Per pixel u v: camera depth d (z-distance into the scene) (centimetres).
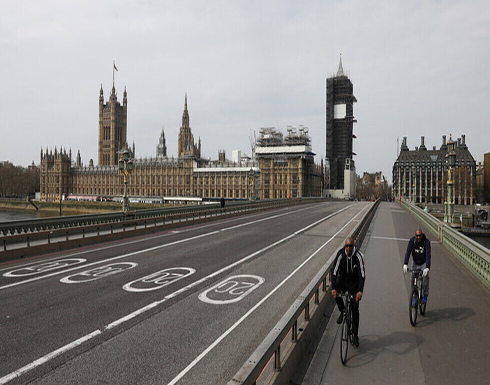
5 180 17675
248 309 1002
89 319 911
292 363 609
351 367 643
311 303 870
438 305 980
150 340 798
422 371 627
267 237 2353
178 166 13575
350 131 14150
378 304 995
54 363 693
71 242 1905
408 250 912
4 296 1080
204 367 685
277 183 11638
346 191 13388
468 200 13988
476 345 732
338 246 2030
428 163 16612
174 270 1428
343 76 13975
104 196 14675
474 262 1326
